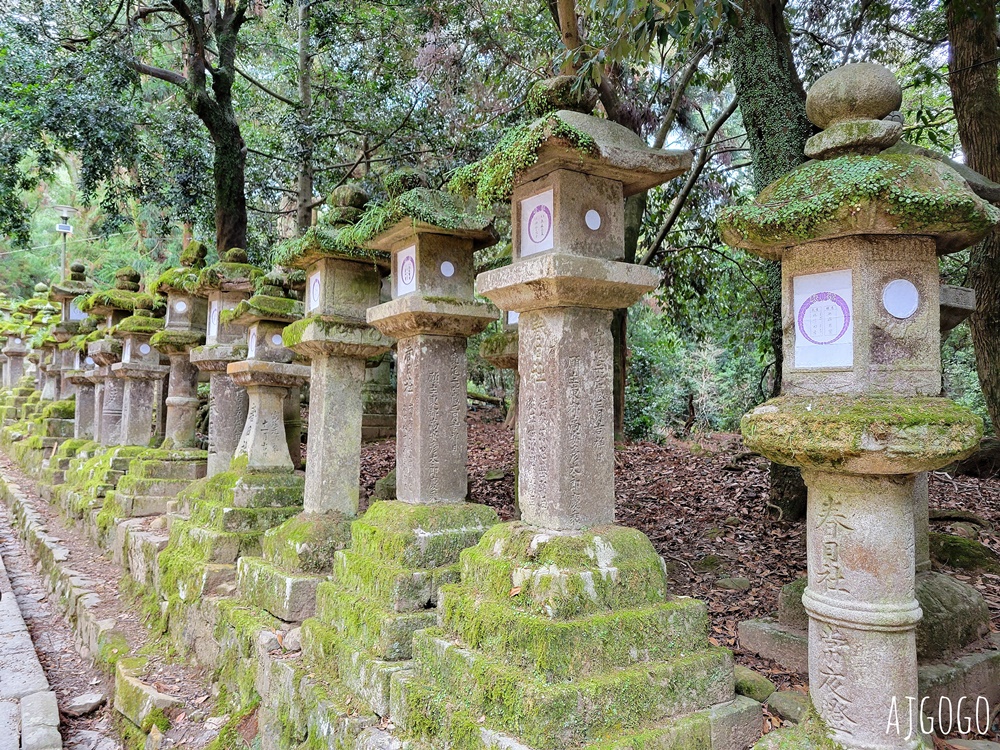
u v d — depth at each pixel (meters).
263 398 5.18
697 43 7.42
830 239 2.34
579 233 2.83
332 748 2.95
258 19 10.05
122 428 8.24
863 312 2.26
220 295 5.92
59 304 12.60
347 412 4.38
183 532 5.20
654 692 2.48
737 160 12.14
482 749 2.34
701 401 14.45
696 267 9.95
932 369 2.30
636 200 8.63
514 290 2.88
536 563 2.63
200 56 8.69
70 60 8.19
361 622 3.24
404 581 3.18
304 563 4.01
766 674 3.38
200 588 4.58
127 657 4.71
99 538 7.07
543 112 3.04
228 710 3.92
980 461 7.97
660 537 5.94
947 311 3.71
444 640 2.77
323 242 4.11
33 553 7.92
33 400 14.28
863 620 2.26
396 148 9.34
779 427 2.34
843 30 7.68
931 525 5.97
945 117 8.73
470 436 11.05
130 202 16.12
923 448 2.11
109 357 8.72
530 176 2.94
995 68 5.23
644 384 12.37
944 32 7.04
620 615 2.56
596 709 2.33
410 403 3.70
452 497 3.69
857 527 2.30
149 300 8.09
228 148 8.93
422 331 3.63
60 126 7.85
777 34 5.44
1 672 4.79
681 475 8.27
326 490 4.28
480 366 13.31
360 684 3.06
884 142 2.36
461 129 9.34
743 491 7.17
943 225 2.18
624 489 7.73
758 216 2.39
